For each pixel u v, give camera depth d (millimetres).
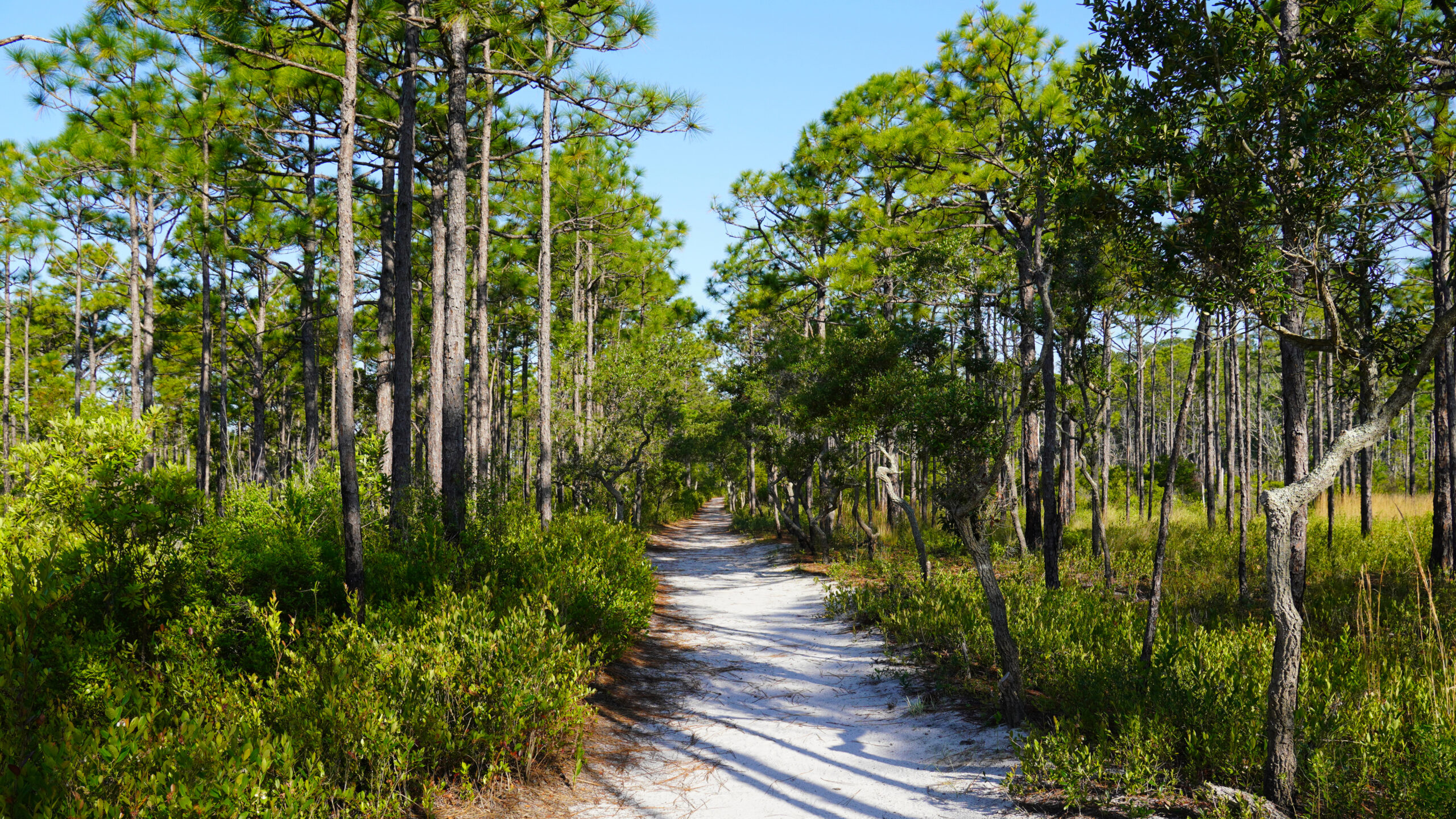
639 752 5238
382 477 9562
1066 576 12078
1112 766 4398
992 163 12555
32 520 5906
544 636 4977
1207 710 4570
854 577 13555
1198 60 4008
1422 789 3369
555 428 21375
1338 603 8508
